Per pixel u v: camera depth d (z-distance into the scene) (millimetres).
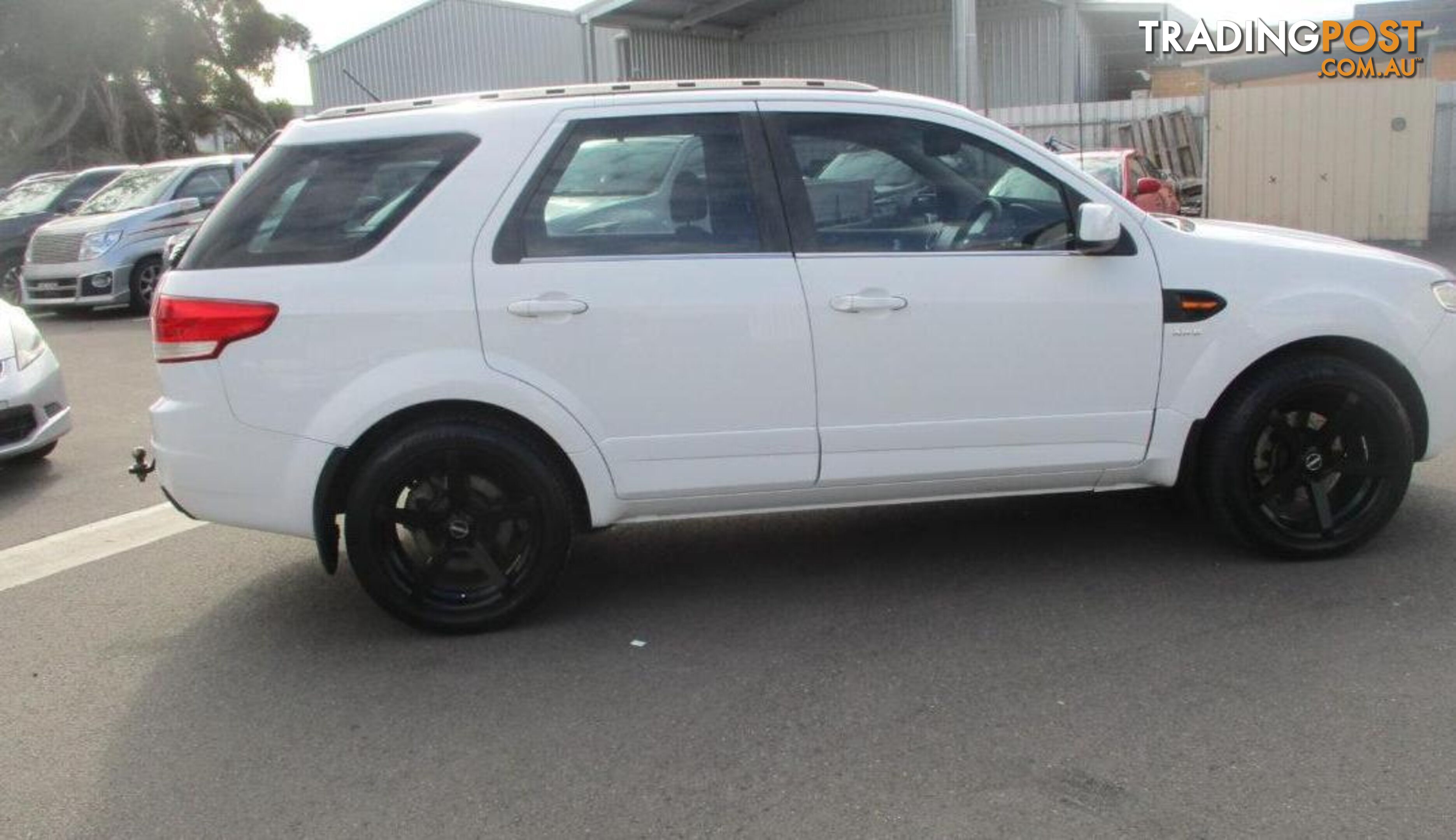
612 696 3936
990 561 5051
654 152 4395
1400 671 3863
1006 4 24359
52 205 18203
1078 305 4504
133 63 34094
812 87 4574
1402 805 3121
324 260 4234
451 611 4441
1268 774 3293
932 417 4484
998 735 3562
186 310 4207
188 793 3432
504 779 3445
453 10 26641
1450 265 14305
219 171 16625
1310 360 4684
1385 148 15953
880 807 3215
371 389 4191
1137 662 4012
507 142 4320
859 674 4016
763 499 4523
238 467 4254
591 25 23797
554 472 4391
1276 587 4613
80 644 4527
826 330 4363
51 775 3555
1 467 7457
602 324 4258
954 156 4559
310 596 4977
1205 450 4797
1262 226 5547
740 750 3547
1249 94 16422
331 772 3521
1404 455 4758
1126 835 3035
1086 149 17781
